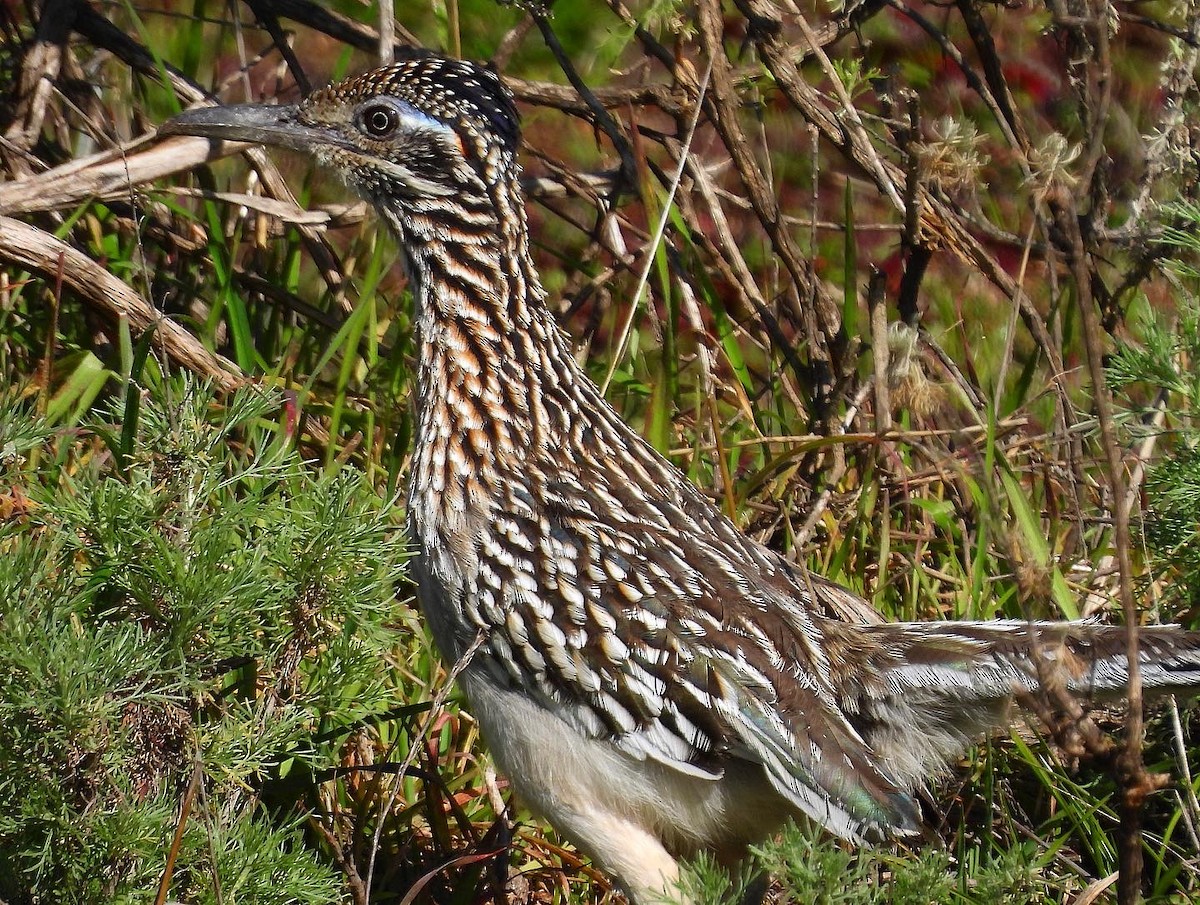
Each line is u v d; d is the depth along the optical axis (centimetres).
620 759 803
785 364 1160
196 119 895
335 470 873
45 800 678
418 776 873
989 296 1375
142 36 1123
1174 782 886
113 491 723
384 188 878
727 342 1150
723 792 808
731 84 1113
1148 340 923
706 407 1138
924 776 831
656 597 801
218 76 1427
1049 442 1085
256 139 892
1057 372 1055
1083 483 1073
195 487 751
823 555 1050
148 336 941
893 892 686
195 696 733
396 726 945
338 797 896
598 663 794
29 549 709
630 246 1359
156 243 1209
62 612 693
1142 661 778
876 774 775
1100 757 691
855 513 1062
